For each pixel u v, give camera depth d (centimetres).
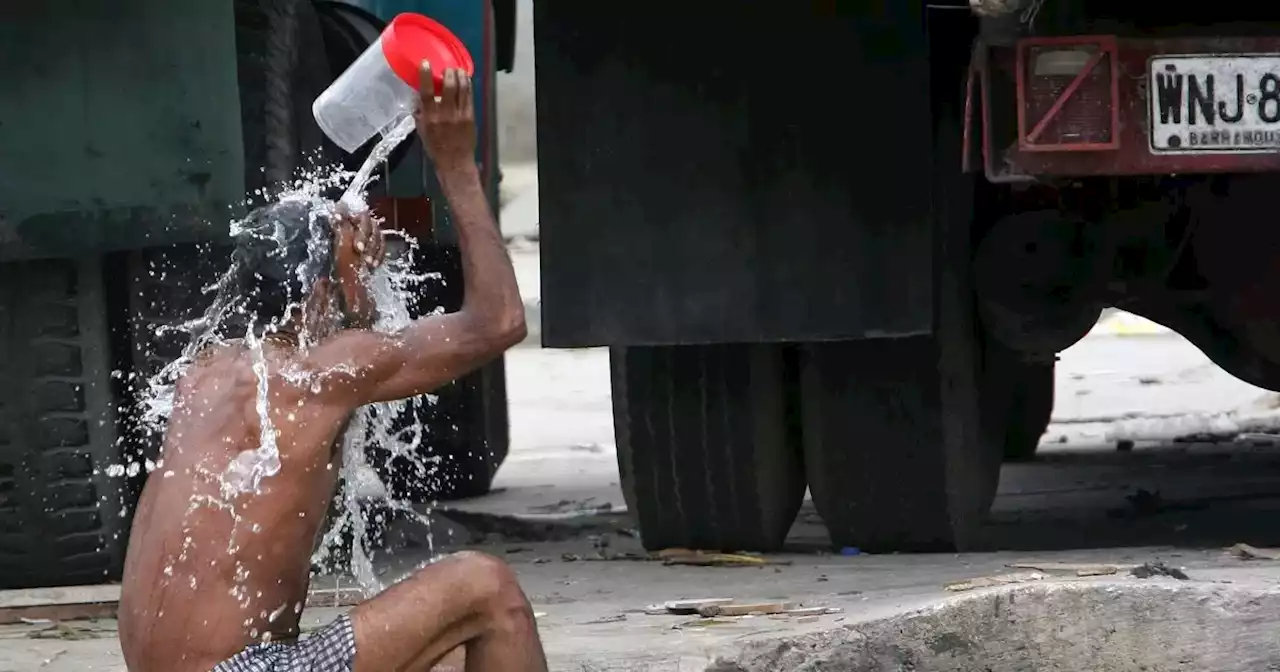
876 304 2134
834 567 2294
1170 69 1914
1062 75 1917
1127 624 1766
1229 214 2244
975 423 2323
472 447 3622
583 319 2184
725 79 2141
